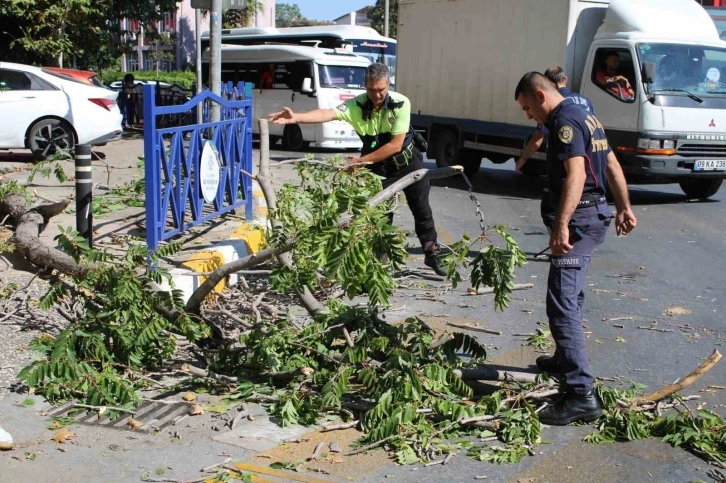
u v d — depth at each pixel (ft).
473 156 53.21
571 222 15.07
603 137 15.26
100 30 76.38
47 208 27.27
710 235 34.40
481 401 15.14
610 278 26.58
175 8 83.25
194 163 25.54
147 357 17.13
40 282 21.99
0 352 17.51
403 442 13.94
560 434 14.71
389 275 15.94
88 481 12.63
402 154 23.77
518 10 45.68
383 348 15.17
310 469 13.14
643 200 44.65
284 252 16.74
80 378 15.34
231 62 78.28
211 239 26.66
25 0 65.10
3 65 48.49
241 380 16.29
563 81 23.09
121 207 32.76
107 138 50.24
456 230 35.04
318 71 69.62
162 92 83.61
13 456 13.37
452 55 51.11
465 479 12.96
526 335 20.42
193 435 14.28
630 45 41.29
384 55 87.71
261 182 18.10
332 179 19.57
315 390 15.87
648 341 20.16
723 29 70.90
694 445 14.15
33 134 48.39
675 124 40.70
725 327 21.43
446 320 21.61
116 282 16.92
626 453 13.97
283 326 17.06
